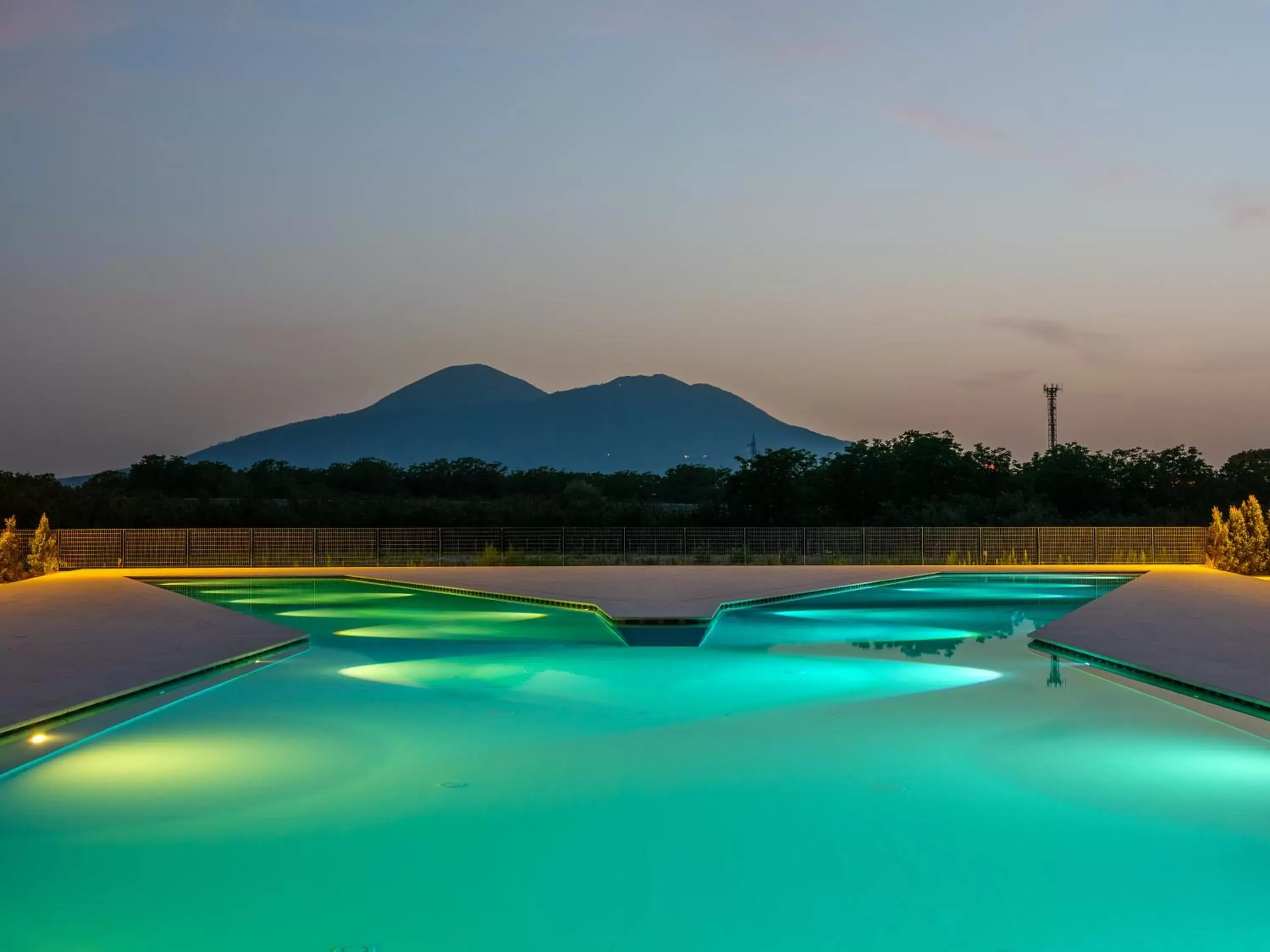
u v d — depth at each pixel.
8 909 4.40
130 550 23.84
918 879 4.71
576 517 35.53
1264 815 5.59
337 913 4.36
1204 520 33.94
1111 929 4.18
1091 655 10.80
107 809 5.73
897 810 5.70
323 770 6.54
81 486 40.06
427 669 10.50
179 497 47.59
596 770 6.52
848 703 8.65
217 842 5.21
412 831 5.37
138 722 7.92
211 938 4.12
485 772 6.48
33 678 9.09
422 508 36.03
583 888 4.61
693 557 25.39
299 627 13.94
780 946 4.05
